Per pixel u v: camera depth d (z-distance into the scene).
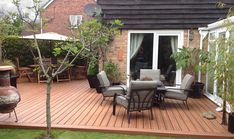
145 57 8.39
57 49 4.31
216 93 6.78
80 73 10.90
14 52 10.52
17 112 5.55
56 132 4.54
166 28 8.22
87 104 6.42
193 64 7.57
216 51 4.86
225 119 4.97
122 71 8.41
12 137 4.31
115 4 8.22
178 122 5.11
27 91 7.96
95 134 4.50
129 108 5.10
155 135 4.49
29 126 4.66
